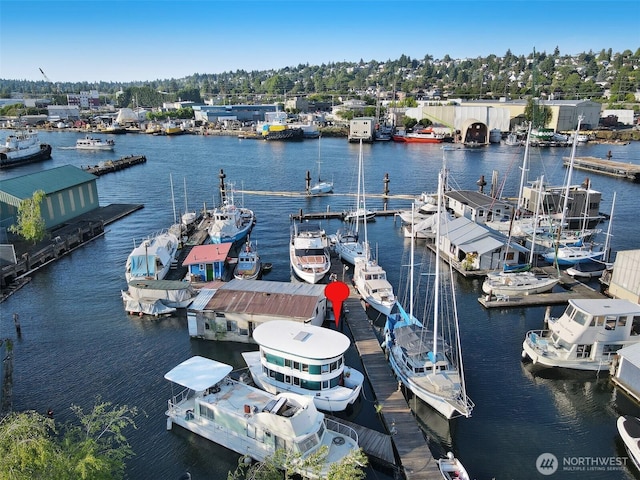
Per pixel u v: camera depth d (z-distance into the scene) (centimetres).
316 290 4872
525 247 7119
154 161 16700
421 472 2884
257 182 13225
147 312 5069
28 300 5488
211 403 3269
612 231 8394
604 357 4034
